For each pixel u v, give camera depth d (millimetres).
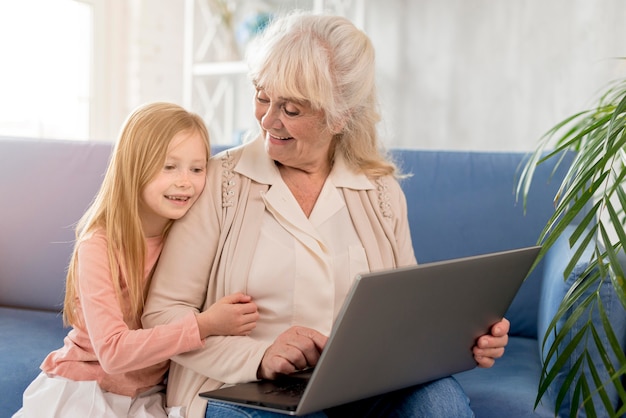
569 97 3396
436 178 2137
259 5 3754
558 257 1757
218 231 1464
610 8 3258
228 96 3951
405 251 1633
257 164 1522
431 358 1299
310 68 1399
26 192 2166
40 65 3260
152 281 1441
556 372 1344
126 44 3596
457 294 1232
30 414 1333
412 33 3734
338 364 1106
